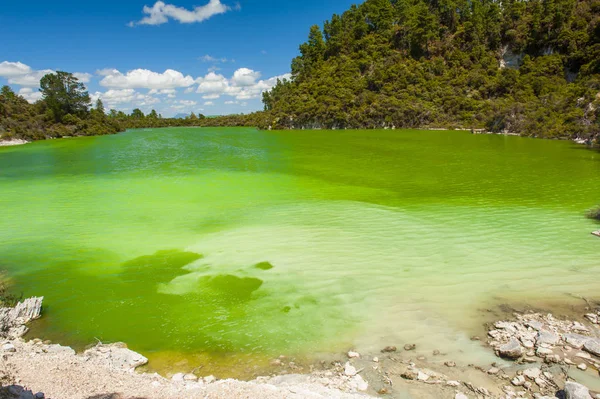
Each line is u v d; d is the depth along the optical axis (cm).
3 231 1841
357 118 9931
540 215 1959
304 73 13462
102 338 981
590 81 6494
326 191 2625
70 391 662
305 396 668
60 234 1792
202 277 1320
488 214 1994
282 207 2200
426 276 1284
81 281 1315
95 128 10775
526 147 5000
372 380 784
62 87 10700
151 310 1117
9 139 8038
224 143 6669
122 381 727
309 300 1148
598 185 2636
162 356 900
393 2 13950
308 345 928
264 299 1160
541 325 970
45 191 2753
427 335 953
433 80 10275
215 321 1048
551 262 1374
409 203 2258
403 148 5275
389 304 1112
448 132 7956
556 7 9550
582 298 1116
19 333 990
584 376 768
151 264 1440
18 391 623
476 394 733
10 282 1316
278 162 4122
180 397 656
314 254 1491
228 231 1789
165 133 10494
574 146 4953
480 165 3644
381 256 1459
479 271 1312
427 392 743
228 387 702
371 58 11725
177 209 2192
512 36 10344
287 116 10869
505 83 9088
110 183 3028
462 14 11762
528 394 726
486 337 937
